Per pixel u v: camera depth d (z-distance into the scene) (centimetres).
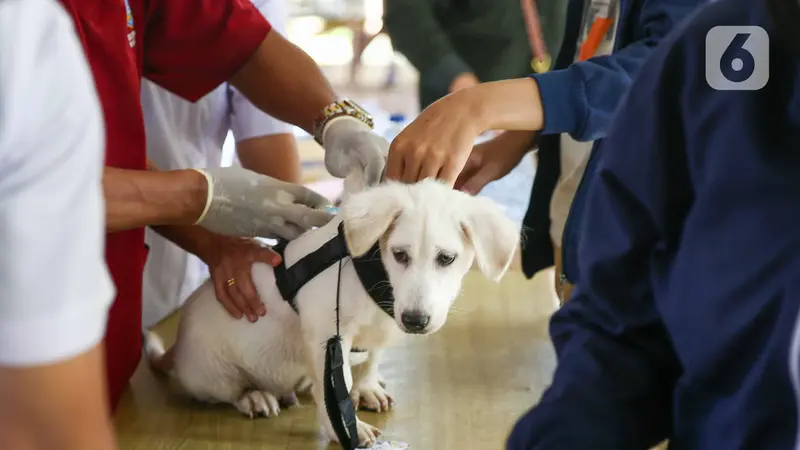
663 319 56
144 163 106
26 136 41
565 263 108
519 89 91
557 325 67
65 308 42
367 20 366
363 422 100
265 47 121
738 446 51
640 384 60
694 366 53
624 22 101
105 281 46
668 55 54
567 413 60
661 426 62
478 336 128
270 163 156
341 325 99
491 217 93
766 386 49
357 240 90
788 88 48
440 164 91
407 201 91
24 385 42
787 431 48
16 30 41
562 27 167
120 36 100
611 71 92
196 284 156
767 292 48
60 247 42
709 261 51
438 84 158
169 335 139
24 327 41
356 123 115
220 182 103
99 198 45
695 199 53
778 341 47
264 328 106
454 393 110
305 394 116
